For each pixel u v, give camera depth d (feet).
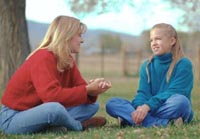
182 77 17.62
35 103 16.42
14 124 16.39
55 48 16.25
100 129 17.17
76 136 15.78
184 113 17.42
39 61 16.11
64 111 15.99
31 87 16.34
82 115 17.29
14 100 16.49
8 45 43.55
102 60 90.58
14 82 16.52
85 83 17.62
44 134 16.26
